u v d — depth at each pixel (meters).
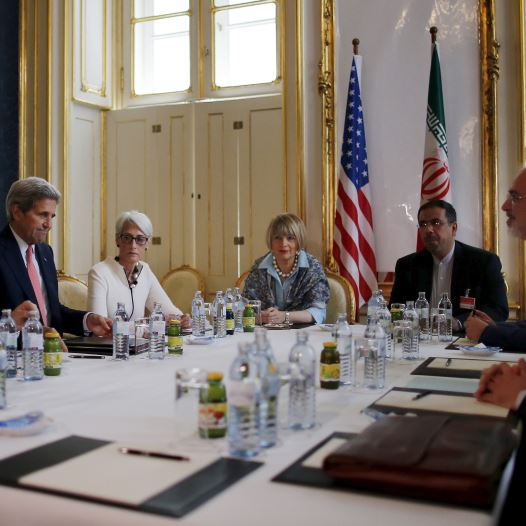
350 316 4.12
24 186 2.90
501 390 1.52
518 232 2.68
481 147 4.31
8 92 5.08
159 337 2.29
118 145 5.41
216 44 5.23
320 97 4.68
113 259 3.48
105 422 1.37
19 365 2.12
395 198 4.56
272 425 1.21
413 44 4.50
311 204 4.73
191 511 0.88
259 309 3.46
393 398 1.58
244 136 5.04
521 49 4.15
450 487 0.90
